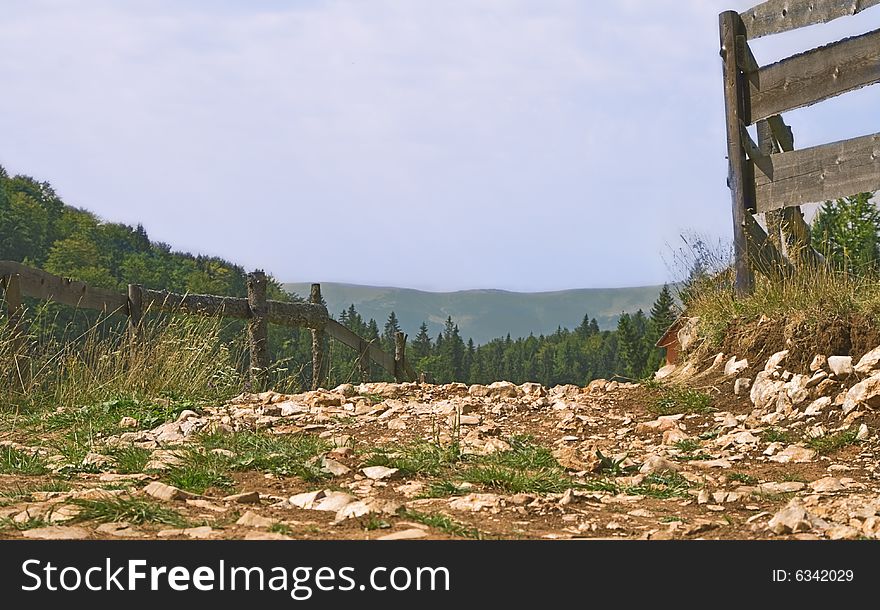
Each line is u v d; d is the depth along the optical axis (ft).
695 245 30.40
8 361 27.30
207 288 344.69
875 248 26.66
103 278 315.78
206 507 13.00
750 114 29.17
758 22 28.63
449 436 21.36
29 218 330.13
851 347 23.03
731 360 25.99
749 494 14.92
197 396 30.01
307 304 42.55
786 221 29.12
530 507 13.62
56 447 19.90
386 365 49.67
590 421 24.06
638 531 12.30
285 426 23.34
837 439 19.54
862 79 25.59
